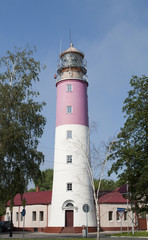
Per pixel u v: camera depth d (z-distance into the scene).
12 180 23.59
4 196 23.53
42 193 50.59
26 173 24.62
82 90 43.41
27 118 25.14
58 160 40.66
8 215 53.44
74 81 43.28
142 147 30.98
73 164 39.69
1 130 23.03
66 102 42.34
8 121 23.98
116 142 31.25
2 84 25.03
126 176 31.33
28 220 47.50
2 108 24.12
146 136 30.88
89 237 29.52
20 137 23.56
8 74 25.73
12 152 23.36
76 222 37.75
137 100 32.38
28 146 25.05
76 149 40.06
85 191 39.00
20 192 24.78
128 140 32.19
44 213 44.72
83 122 41.75
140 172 30.42
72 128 41.03
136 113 31.34
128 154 31.00
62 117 41.94
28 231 46.50
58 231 37.59
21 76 25.97
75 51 44.38
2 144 22.64
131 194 33.50
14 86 25.27
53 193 40.16
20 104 25.02
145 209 32.00
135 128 31.59
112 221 43.66
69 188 39.16
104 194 46.41
